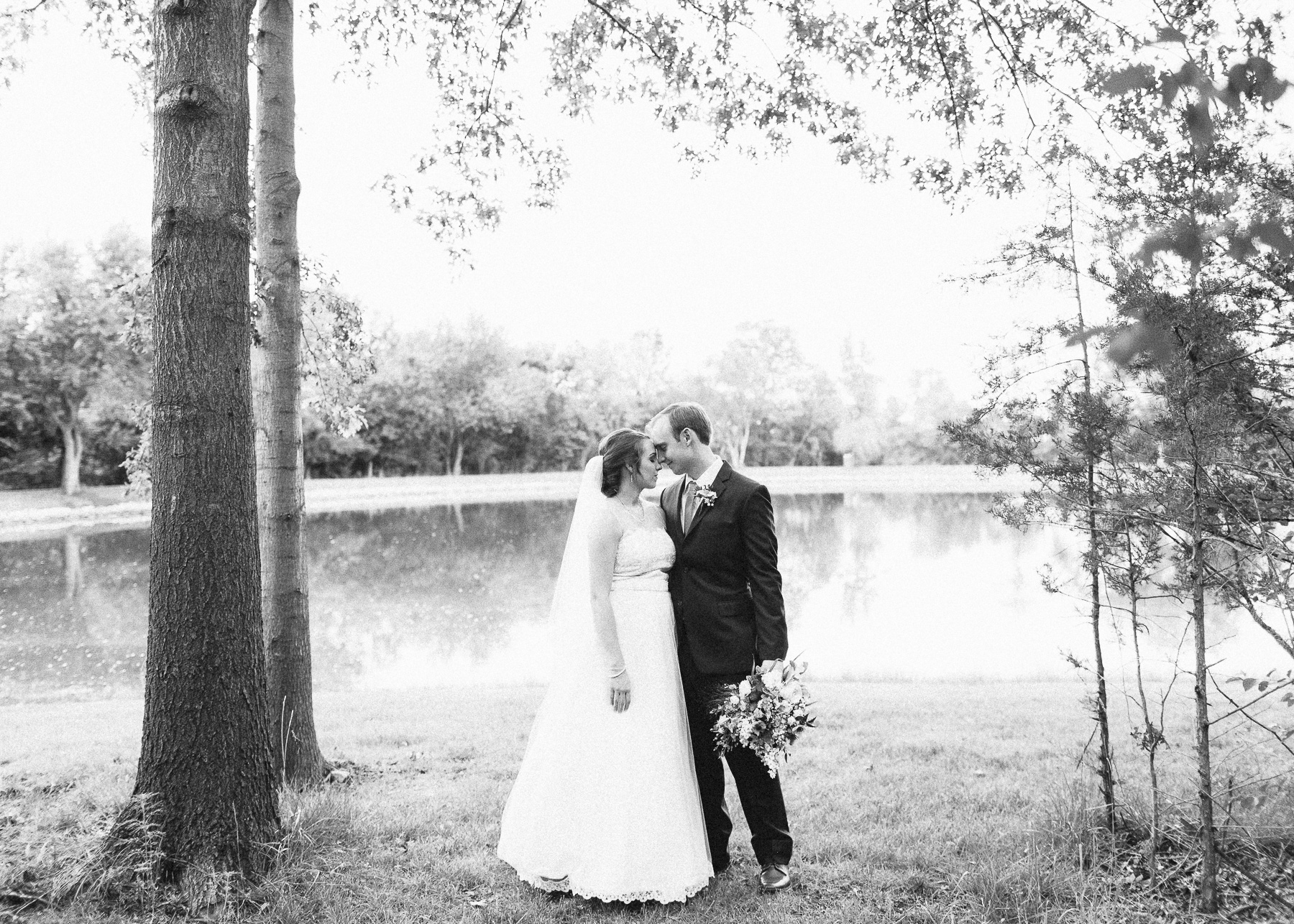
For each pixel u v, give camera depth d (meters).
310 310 6.47
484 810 4.27
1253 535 2.93
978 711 6.72
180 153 3.30
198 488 3.29
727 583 3.60
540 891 3.42
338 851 3.62
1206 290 2.65
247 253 3.48
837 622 12.45
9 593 15.25
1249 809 3.42
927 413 71.75
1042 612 12.91
